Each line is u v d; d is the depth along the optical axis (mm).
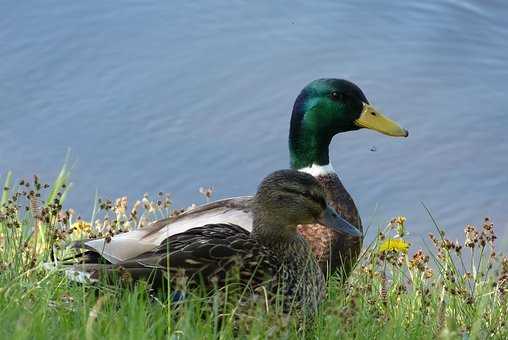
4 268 9492
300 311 9336
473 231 11062
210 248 9172
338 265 11461
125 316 8391
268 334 8188
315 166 12156
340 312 8898
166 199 12805
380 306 10023
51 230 10633
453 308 9977
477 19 18859
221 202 10961
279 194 9672
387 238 12094
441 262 11742
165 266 9016
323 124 12133
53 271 9086
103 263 9469
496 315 9875
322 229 11336
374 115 12227
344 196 12047
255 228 9727
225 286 8820
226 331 8461
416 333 9141
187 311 8406
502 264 10680
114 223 11953
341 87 12094
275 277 9250
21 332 7516
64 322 8297
